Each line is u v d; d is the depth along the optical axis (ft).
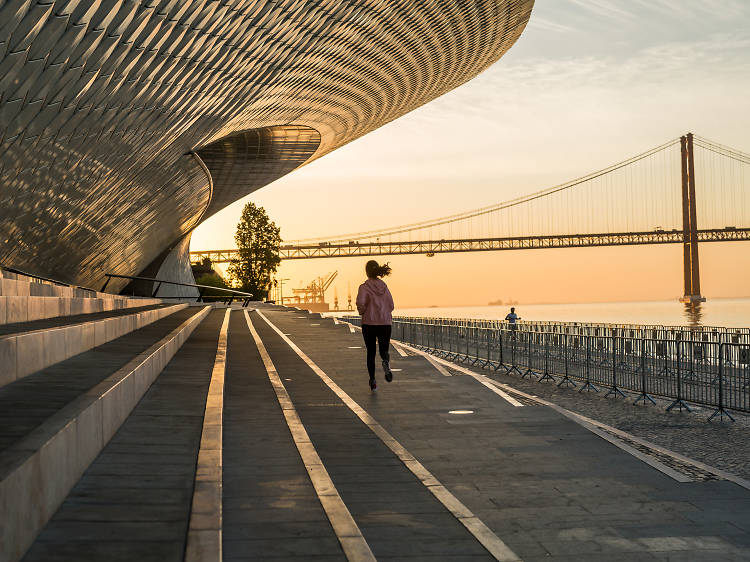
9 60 36.42
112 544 11.50
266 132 142.31
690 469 20.85
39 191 64.18
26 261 86.74
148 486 14.60
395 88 139.23
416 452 22.62
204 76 68.69
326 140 162.20
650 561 13.61
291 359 47.37
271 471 18.99
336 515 15.34
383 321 34.27
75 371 22.16
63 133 54.08
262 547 13.48
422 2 94.17
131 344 33.78
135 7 43.93
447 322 116.78
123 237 130.41
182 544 11.64
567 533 15.24
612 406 39.99
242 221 295.07
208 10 54.24
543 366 52.42
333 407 29.96
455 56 133.69
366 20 88.79
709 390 36.45
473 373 40.16
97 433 16.55
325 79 105.91
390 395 33.14
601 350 45.37
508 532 15.33
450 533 14.96
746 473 23.27
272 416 26.53
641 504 17.28
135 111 62.90
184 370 32.96
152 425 20.24
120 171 81.82
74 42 40.65
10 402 16.28
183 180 128.57
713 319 251.39
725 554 13.94
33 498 11.28
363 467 20.48
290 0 64.80
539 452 22.57
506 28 128.67
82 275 125.70
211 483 14.93
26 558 10.64
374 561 12.84
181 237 216.54
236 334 69.36
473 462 21.38
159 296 221.05
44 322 32.91
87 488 14.17
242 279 292.61
